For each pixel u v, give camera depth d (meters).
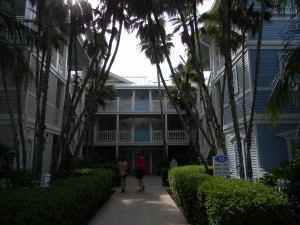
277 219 3.79
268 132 12.24
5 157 8.59
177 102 21.81
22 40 10.00
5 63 9.46
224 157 7.91
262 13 9.20
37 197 4.35
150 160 26.77
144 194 12.34
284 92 8.71
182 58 17.98
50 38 9.45
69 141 10.64
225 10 8.94
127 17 12.39
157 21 10.94
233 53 13.97
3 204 3.90
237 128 8.56
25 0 12.95
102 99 22.45
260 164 11.94
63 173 10.92
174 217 7.56
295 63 8.20
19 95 9.02
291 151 11.82
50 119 14.90
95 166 16.45
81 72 23.84
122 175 13.12
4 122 11.52
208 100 10.82
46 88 9.29
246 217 3.77
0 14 9.48
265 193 4.32
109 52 11.52
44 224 3.90
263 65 12.70
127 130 26.47
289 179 5.58
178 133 25.47
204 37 17.64
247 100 12.94
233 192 4.31
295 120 12.22
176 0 10.22
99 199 8.61
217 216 3.94
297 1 7.94
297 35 12.26
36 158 9.64
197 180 6.40
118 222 7.04
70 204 5.15
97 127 26.30
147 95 28.16
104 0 11.60
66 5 10.69
